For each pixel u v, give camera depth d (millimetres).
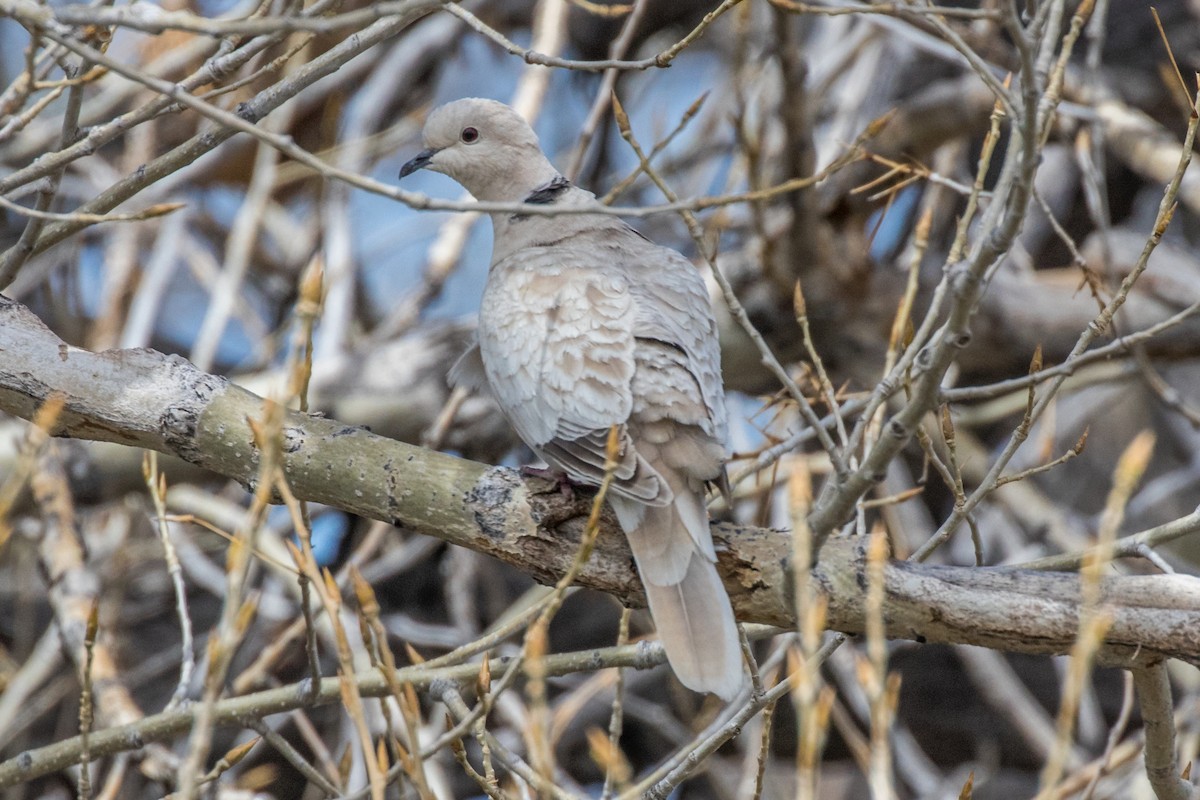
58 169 6938
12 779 7742
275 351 14039
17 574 14273
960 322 5180
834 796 15102
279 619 12203
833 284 12672
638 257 8078
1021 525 14016
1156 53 15430
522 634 13297
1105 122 12281
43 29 5410
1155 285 13328
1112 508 4246
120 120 6879
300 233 16016
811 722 4324
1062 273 13953
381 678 7445
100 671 10008
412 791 9523
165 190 14344
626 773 6152
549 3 13367
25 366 7133
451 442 13062
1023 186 4988
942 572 6488
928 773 13000
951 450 6672
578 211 5320
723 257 13109
